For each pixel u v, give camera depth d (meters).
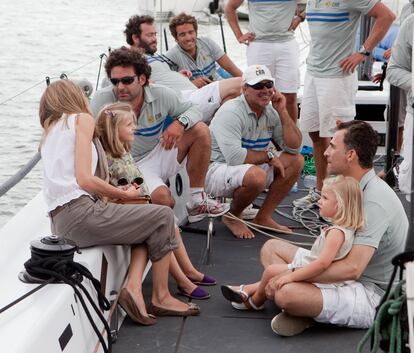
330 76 5.78
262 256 4.35
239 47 11.27
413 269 2.73
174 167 5.02
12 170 7.34
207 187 5.31
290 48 6.51
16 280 3.43
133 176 4.12
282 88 6.58
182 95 5.57
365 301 3.92
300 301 3.85
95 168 3.91
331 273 3.85
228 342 3.94
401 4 9.80
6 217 6.86
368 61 8.05
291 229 5.60
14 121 8.15
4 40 13.31
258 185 5.17
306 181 6.51
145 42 6.23
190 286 4.41
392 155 6.16
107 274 3.90
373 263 3.99
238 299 4.21
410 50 4.91
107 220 3.79
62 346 3.21
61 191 3.76
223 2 7.11
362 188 3.99
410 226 3.10
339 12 5.66
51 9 15.72
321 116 5.85
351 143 3.98
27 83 10.64
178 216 5.50
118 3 15.30
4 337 2.93
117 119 4.09
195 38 6.45
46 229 4.16
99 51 12.57
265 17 6.46
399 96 6.11
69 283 3.32
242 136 5.28
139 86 4.71
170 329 4.06
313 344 3.89
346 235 3.84
